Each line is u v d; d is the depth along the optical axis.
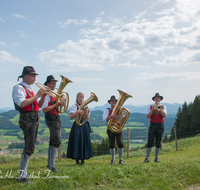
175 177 4.53
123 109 7.00
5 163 8.32
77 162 6.91
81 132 6.77
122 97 6.87
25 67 4.52
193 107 36.12
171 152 12.52
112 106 7.69
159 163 5.64
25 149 4.26
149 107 7.83
